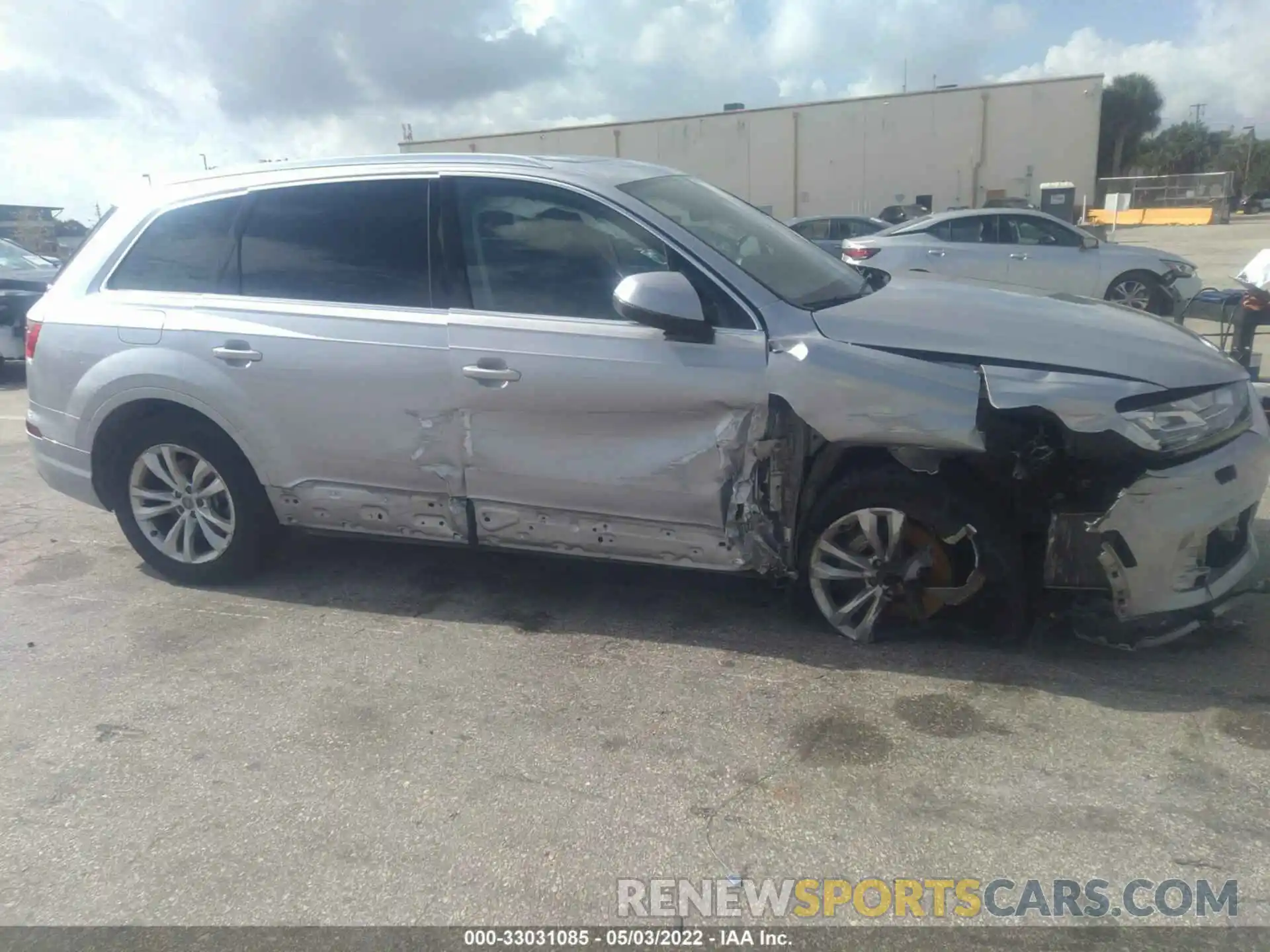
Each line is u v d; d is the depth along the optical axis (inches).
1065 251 482.0
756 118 1430.9
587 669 148.9
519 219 154.7
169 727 137.4
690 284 139.9
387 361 157.5
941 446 132.4
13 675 154.2
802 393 136.2
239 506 177.3
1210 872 100.8
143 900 103.4
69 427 181.2
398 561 195.6
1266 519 192.2
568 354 147.6
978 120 1328.7
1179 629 142.8
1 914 102.3
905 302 149.2
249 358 165.8
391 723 136.0
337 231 164.7
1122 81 2655.0
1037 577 143.6
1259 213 1966.0
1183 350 137.9
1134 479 129.9
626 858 106.8
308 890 103.9
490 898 101.7
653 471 146.7
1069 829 108.1
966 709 132.5
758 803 115.0
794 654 150.1
